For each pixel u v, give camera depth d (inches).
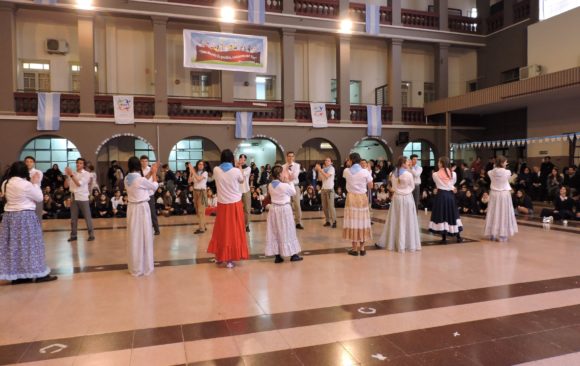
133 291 180.9
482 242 286.8
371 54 711.7
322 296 171.0
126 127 545.0
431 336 131.5
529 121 611.8
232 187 219.1
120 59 594.9
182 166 623.5
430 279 195.2
